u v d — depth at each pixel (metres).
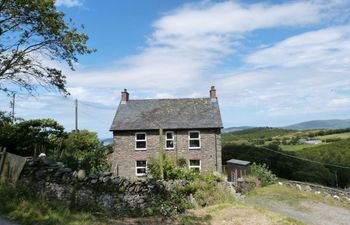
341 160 52.81
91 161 19.55
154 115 37.44
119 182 15.27
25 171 13.02
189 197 17.67
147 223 13.38
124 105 39.19
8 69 16.56
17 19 16.14
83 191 13.91
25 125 28.34
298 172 48.97
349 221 16.64
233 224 13.46
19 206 10.40
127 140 35.94
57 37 16.66
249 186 25.73
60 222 10.12
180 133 35.62
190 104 38.72
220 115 36.75
